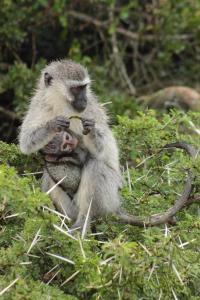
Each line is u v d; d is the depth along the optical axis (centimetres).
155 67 2142
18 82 1811
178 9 2086
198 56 2198
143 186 1253
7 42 1875
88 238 1088
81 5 2017
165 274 964
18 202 967
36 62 1984
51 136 1169
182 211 1193
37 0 1862
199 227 1063
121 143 1316
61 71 1230
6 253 975
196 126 1398
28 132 1202
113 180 1195
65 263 992
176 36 2098
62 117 1162
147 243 984
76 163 1192
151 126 1314
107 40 2061
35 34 1933
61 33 1941
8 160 1245
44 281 990
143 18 2139
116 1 2089
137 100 1948
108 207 1179
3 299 899
